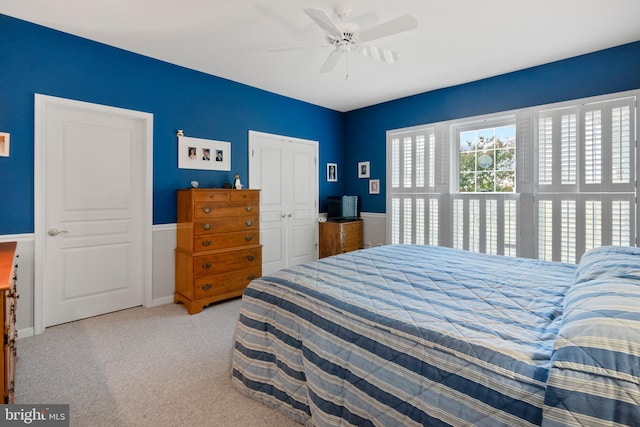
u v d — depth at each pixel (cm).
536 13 245
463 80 389
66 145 285
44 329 272
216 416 168
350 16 248
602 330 92
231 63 340
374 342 131
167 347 245
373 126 499
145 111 323
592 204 315
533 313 133
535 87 346
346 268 212
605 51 305
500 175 379
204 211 324
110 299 315
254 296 190
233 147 397
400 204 466
